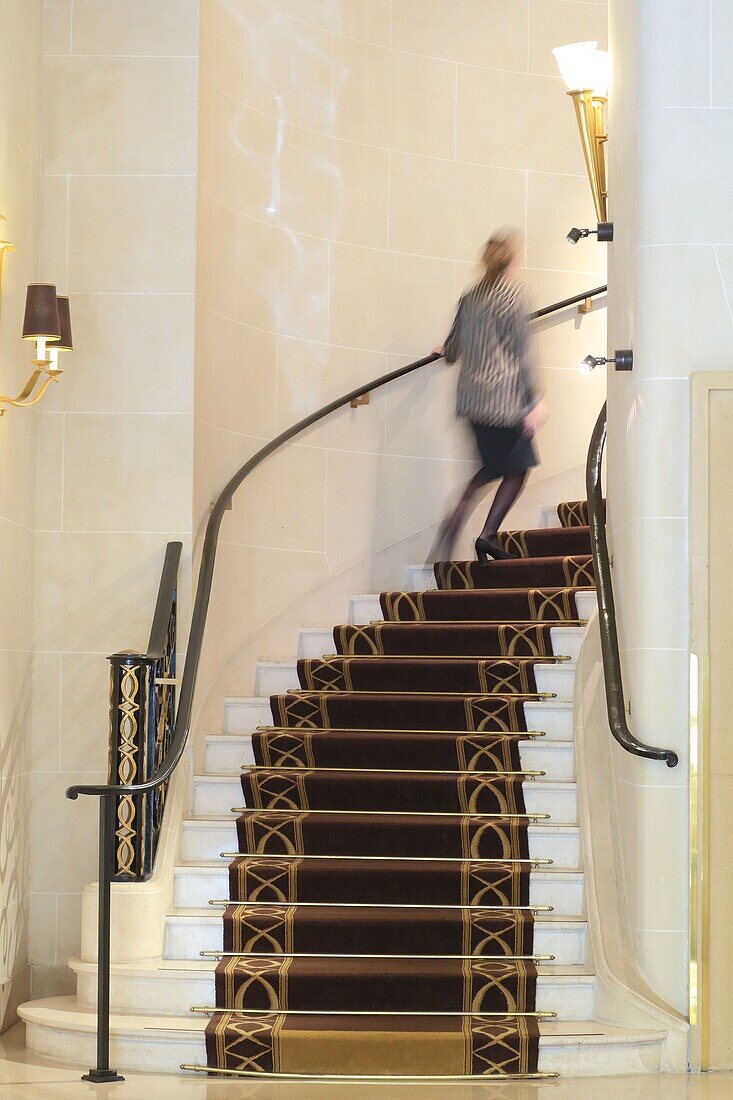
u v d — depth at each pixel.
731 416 4.48
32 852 5.62
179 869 5.09
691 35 4.58
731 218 4.55
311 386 6.81
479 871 4.98
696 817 4.38
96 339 5.82
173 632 5.60
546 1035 4.29
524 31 7.54
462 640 6.10
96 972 4.75
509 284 6.69
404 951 4.78
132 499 5.75
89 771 5.65
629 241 4.76
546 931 4.78
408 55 7.24
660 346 4.54
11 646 5.33
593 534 5.06
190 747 5.58
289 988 4.56
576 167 7.61
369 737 5.58
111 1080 4.20
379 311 7.07
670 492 4.51
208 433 6.08
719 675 4.43
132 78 5.91
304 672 6.16
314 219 6.86
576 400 7.61
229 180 6.39
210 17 6.17
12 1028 5.19
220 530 6.20
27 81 5.59
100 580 5.72
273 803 5.45
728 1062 4.32
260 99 6.63
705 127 4.57
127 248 5.85
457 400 6.72
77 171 5.87
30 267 5.61
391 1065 4.29
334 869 5.01
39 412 5.77
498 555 6.63
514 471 6.61
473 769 5.50
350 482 6.95
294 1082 4.21
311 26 6.89
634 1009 4.37
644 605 4.53
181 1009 4.61
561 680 5.75
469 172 7.37
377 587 7.03
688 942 4.39
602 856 4.94
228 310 6.34
